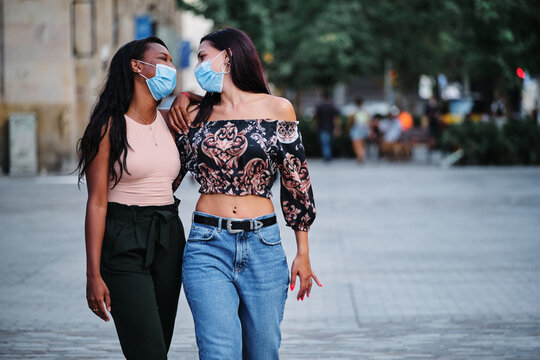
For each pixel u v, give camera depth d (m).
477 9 20.48
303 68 31.11
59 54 20.98
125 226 3.86
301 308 7.02
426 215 12.91
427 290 7.63
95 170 3.84
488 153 23.42
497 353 5.61
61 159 20.98
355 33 30.52
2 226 11.65
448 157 24.23
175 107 3.97
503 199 14.99
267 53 30.06
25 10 20.88
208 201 3.90
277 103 3.91
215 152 3.86
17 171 20.48
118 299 3.82
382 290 7.65
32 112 20.98
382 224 11.95
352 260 9.14
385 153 27.77
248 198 3.88
